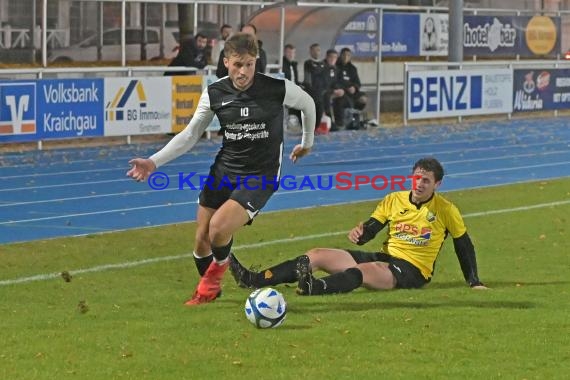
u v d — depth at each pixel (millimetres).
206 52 51156
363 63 64000
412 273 18688
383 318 16188
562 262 21719
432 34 68062
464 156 45625
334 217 28797
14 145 45531
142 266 21500
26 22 50531
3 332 15422
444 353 14203
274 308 15508
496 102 62438
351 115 55125
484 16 69938
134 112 46844
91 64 52562
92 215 29516
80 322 16094
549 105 65750
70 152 44438
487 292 18344
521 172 40562
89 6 52719
